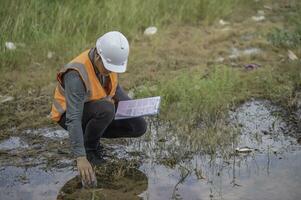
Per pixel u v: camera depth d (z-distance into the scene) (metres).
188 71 6.24
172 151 4.77
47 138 5.02
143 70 6.31
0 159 4.67
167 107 5.47
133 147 4.86
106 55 3.94
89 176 3.94
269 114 5.41
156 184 4.32
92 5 7.30
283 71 6.22
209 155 4.73
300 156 4.72
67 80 3.96
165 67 6.39
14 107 5.53
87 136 4.43
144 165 4.58
